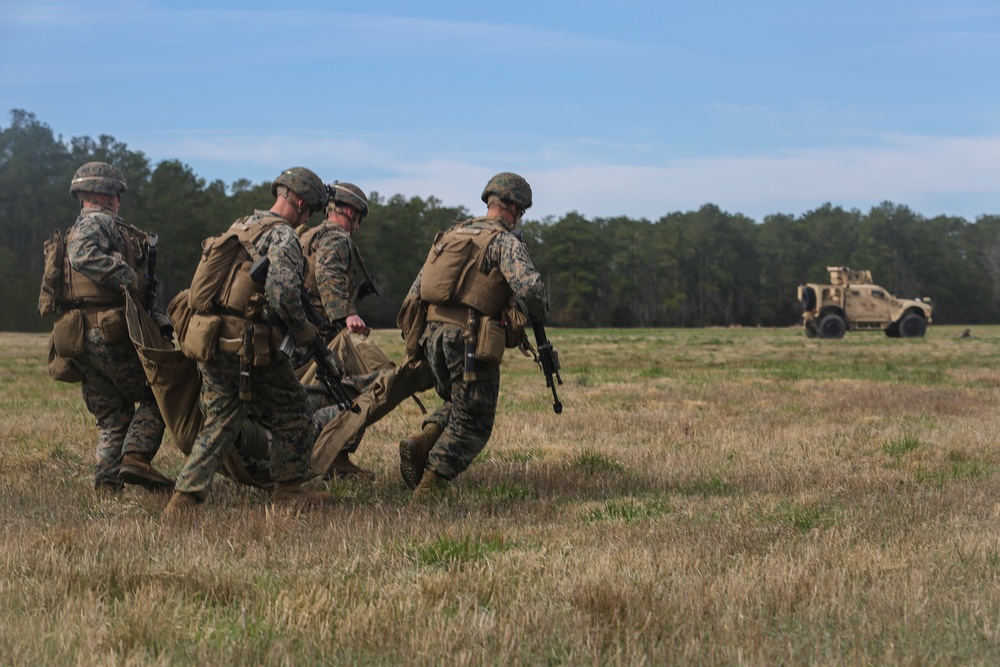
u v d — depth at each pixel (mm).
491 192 8938
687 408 16953
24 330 104625
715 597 5781
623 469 10711
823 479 10086
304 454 8609
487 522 7891
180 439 8508
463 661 4793
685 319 163500
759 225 184125
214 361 7988
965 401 18031
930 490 9422
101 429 9383
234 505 8641
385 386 9328
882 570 6438
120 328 8844
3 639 4973
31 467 10688
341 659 4895
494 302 8688
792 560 6602
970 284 174375
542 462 11102
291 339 8031
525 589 5965
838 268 66812
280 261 7801
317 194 8438
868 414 16062
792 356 37219
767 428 14180
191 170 128625
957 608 5680
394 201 151250
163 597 5766
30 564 6422
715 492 9539
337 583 6074
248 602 5742
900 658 4941
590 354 38844
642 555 6707
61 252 8930
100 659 4785
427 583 5980
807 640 5172
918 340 58062
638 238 163625
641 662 4805
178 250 116875
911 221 179750
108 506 8664
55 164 129750
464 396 8891
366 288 9898
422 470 9273
